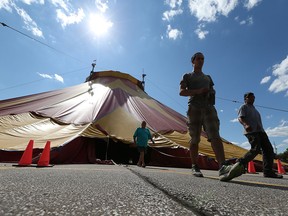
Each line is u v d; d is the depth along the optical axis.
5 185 1.38
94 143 9.98
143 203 1.04
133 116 13.66
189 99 3.60
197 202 1.08
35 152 8.12
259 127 5.05
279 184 2.54
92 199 1.10
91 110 13.12
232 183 2.31
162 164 10.57
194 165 3.35
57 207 0.91
